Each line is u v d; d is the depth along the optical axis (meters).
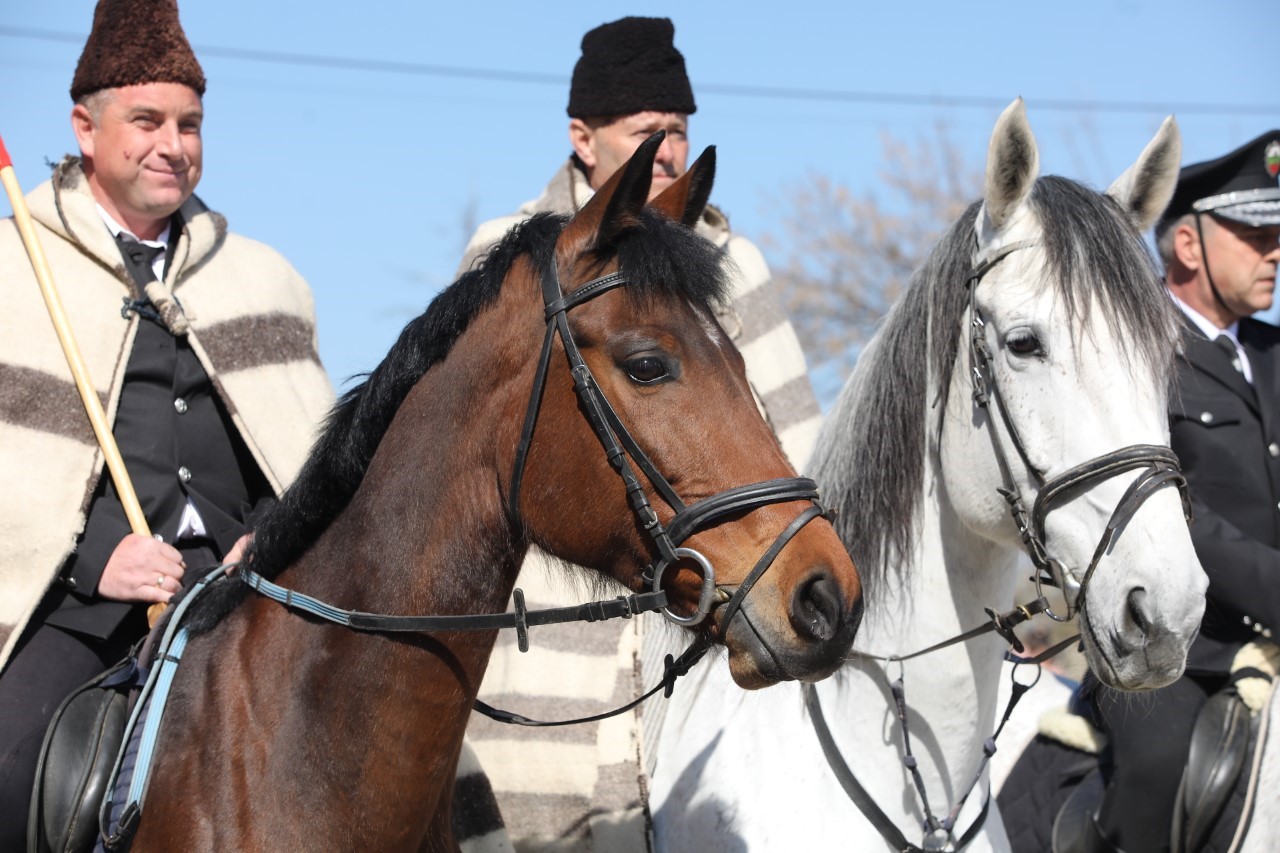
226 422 3.74
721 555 2.47
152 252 3.77
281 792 2.68
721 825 3.39
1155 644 2.79
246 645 2.82
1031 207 3.07
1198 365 4.17
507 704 3.70
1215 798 3.85
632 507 2.52
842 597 2.42
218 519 3.57
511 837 3.61
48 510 3.32
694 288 2.55
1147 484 2.85
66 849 2.83
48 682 3.20
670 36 4.40
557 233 2.67
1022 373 2.99
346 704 2.67
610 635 3.71
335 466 2.79
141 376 3.58
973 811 3.38
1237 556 3.85
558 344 2.56
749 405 2.56
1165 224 4.46
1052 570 2.97
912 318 3.29
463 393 2.67
